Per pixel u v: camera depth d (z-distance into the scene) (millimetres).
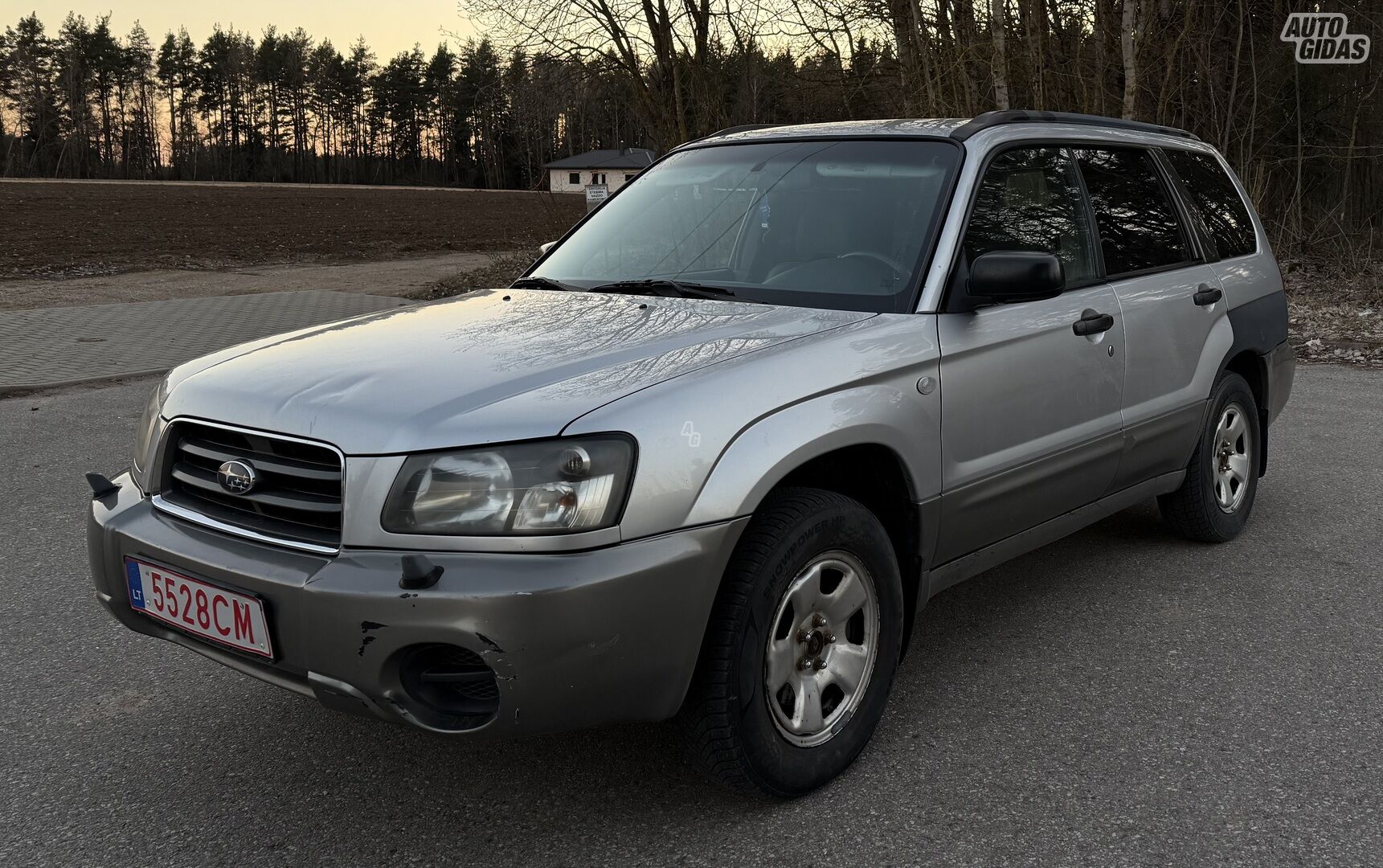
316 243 33219
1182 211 4340
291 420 2414
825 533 2588
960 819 2588
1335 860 2395
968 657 3547
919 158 3398
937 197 3223
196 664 3611
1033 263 2861
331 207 58062
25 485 5750
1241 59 18125
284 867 2459
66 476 5922
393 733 3115
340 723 3178
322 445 2342
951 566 3135
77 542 4824
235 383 2629
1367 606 3930
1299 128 17656
